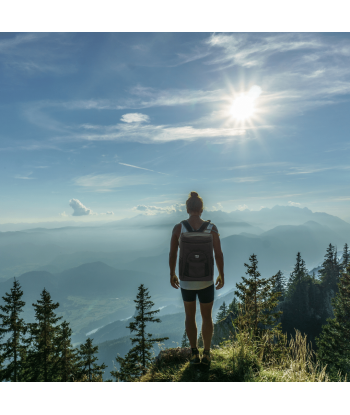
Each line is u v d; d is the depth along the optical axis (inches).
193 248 133.5
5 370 892.0
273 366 154.9
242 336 161.5
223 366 144.0
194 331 141.7
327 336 1024.2
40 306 972.6
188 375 141.5
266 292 792.3
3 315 927.0
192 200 142.6
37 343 949.2
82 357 979.3
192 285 133.6
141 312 946.7
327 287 2600.9
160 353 181.8
